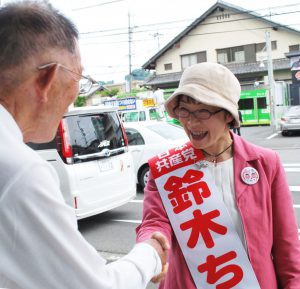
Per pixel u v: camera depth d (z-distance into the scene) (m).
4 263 0.87
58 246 0.91
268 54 19.28
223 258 1.48
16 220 0.87
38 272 0.90
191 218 1.53
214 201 1.53
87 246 0.99
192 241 1.51
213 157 1.60
